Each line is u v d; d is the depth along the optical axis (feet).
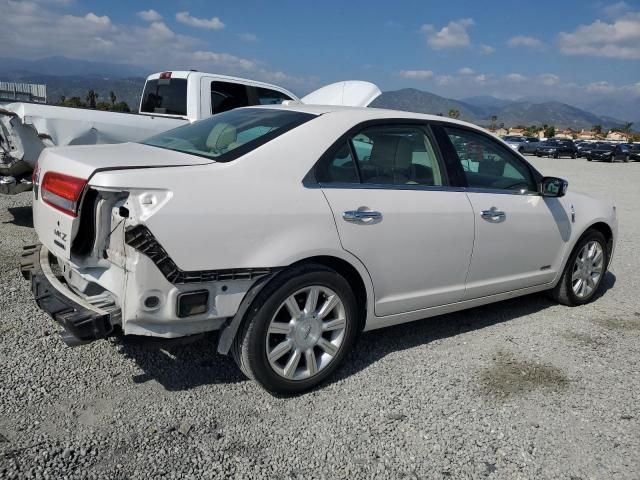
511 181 14.34
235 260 9.11
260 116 11.73
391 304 11.61
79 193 8.79
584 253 16.46
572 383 11.60
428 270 12.04
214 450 8.62
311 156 10.36
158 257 8.43
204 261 8.82
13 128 19.53
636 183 67.00
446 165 12.67
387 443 9.12
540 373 11.96
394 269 11.39
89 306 8.95
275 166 9.90
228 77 25.94
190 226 8.64
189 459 8.35
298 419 9.66
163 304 8.67
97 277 9.30
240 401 10.11
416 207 11.57
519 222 13.85
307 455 8.68
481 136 13.76
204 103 24.98
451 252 12.35
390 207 11.13
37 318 12.89
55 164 9.84
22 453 8.16
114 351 11.56
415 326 14.38
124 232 8.48
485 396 10.85
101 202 8.78
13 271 16.05
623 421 10.23
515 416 10.19
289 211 9.68
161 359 11.42
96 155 9.86
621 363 12.71
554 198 15.16
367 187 11.04
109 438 8.70
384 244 11.04
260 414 9.73
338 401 10.36
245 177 9.50
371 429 9.49
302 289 10.03
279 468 8.32
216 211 8.91
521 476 8.52
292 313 10.04
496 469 8.66
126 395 9.99
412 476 8.36
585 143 146.41
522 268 14.46
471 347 13.20
